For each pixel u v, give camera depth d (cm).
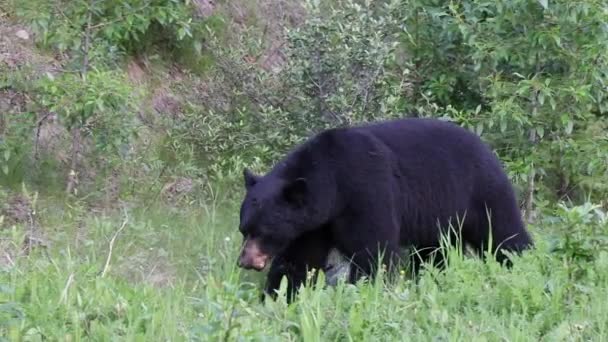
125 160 1380
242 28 1739
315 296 895
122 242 1203
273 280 1112
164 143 1509
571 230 1041
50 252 1148
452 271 1008
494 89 1434
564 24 1409
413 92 1597
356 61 1448
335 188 1070
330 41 1448
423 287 980
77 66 1338
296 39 1459
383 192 1074
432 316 877
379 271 1005
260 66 1628
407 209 1110
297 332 837
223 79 1556
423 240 1142
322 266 1123
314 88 1463
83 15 1339
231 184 1418
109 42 1431
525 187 1505
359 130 1112
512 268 1047
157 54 1620
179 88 1605
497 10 1409
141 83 1563
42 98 1298
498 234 1165
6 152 1283
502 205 1163
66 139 1412
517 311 923
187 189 1416
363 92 1456
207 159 1498
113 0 1427
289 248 1107
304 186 1047
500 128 1468
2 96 1402
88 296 886
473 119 1468
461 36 1545
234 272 1107
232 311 800
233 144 1484
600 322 870
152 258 1185
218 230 1280
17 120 1330
